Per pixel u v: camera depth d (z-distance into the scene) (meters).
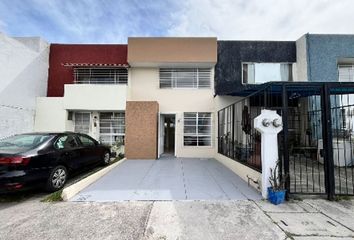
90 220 4.08
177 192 5.68
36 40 12.02
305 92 9.75
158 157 11.66
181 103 12.51
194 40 11.97
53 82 12.84
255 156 6.55
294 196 5.30
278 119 5.26
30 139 6.14
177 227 3.80
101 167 9.03
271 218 4.14
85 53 12.95
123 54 12.88
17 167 5.03
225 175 7.67
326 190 5.18
